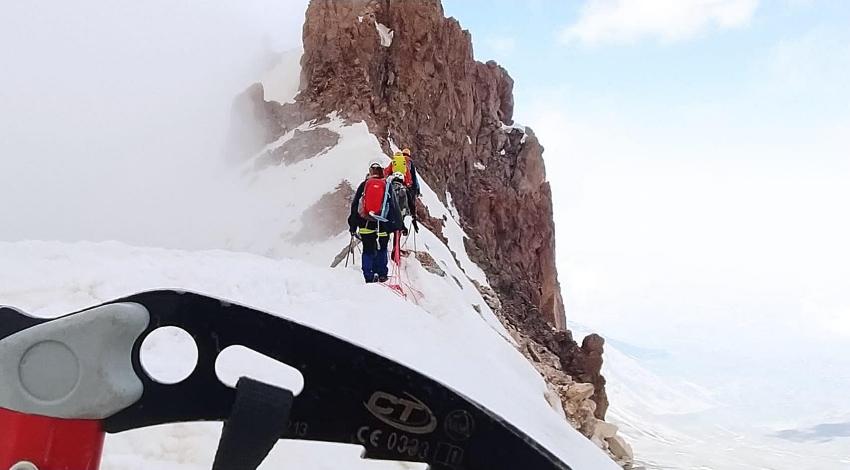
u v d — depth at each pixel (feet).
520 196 155.12
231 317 4.15
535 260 152.05
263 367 17.65
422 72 145.38
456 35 154.92
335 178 110.42
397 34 146.92
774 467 369.71
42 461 3.93
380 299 35.17
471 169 152.15
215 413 4.08
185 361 17.42
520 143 164.25
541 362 82.17
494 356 46.09
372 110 136.26
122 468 11.36
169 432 13.09
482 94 164.35
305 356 4.13
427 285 50.96
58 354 3.97
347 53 142.20
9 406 3.95
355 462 14.06
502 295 112.37
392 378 4.14
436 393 4.14
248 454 3.84
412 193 48.52
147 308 4.15
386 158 116.47
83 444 4.00
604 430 67.26
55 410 3.92
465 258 108.99
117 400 3.92
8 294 20.85
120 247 31.78
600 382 105.40
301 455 13.74
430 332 33.53
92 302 21.79
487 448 4.13
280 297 29.68
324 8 146.82
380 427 4.13
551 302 151.84
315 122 138.41
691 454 354.33
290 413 4.10
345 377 4.12
